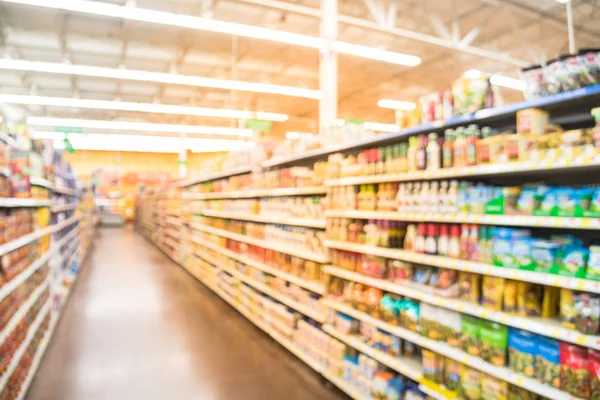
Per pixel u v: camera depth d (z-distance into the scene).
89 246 14.02
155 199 15.72
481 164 2.44
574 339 1.95
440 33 8.34
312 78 13.21
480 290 2.56
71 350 4.57
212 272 7.50
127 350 4.57
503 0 8.21
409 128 2.91
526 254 2.20
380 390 3.12
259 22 9.10
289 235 4.64
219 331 5.24
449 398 2.57
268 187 5.16
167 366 4.14
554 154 2.07
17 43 9.85
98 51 10.55
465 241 2.55
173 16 5.68
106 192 25.25
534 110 2.20
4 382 2.82
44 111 16.34
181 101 15.78
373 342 3.30
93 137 19.78
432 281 2.78
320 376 3.92
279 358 4.38
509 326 2.34
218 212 7.10
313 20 9.05
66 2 5.25
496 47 10.55
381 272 3.22
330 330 3.73
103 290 7.54
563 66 2.07
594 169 2.19
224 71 12.48
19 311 3.27
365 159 3.37
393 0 7.70
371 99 15.80
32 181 4.06
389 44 10.48
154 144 21.53
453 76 12.98
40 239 4.32
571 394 1.99
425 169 2.79
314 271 4.15
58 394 3.55
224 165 7.19
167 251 12.41
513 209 2.29
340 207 3.66
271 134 22.20
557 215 2.07
